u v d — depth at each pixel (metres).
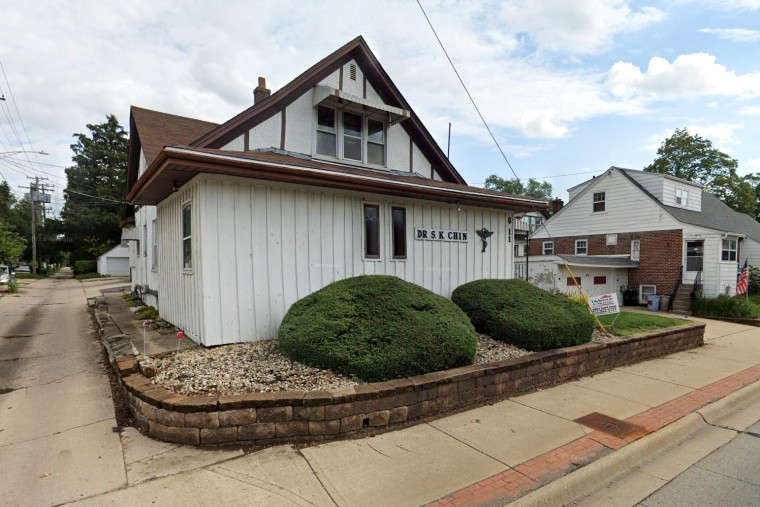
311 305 5.52
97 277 36.38
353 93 9.64
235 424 3.70
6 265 31.06
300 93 8.89
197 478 3.16
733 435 4.53
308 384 4.35
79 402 4.71
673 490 3.35
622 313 11.92
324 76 9.20
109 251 38.16
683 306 16.30
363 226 7.66
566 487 3.21
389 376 4.55
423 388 4.44
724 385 6.04
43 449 3.60
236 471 3.28
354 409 4.02
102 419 4.23
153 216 10.76
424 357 4.75
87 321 10.74
